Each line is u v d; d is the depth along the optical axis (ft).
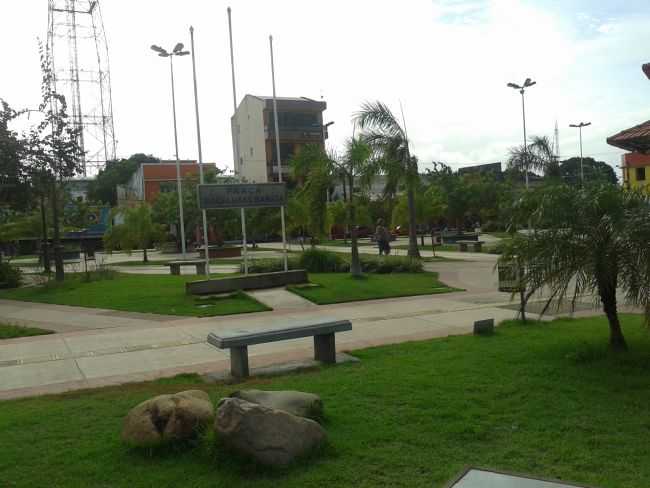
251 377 22.72
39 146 66.90
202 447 14.30
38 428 16.93
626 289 21.53
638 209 21.67
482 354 24.08
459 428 15.74
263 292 49.21
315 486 12.78
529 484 11.62
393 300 44.62
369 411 17.30
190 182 148.97
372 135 71.31
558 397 18.22
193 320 38.11
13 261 133.49
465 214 163.12
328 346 24.47
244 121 207.41
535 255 23.07
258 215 118.11
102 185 250.78
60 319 40.47
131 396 20.26
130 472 13.64
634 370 20.86
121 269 92.43
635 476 12.91
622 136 43.24
